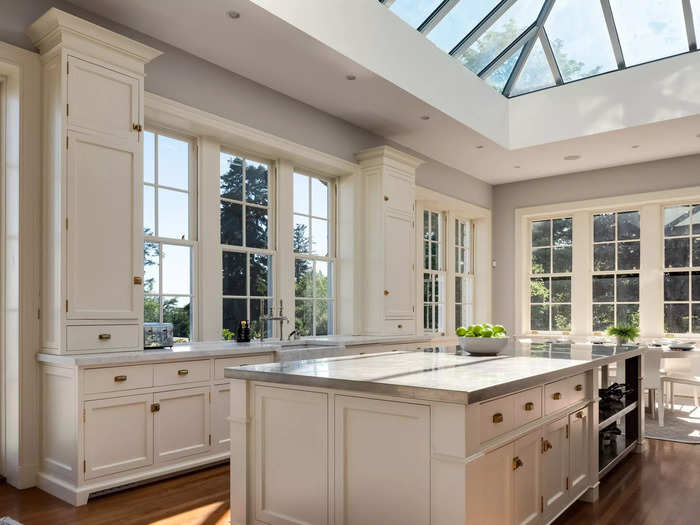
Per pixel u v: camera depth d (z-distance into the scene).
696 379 5.30
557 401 2.81
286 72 4.71
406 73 5.09
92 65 3.45
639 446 4.37
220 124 4.54
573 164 7.50
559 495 2.79
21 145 3.41
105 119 3.49
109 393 3.28
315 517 2.37
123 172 3.57
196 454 3.72
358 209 5.91
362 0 4.61
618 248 7.72
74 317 3.30
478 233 8.56
